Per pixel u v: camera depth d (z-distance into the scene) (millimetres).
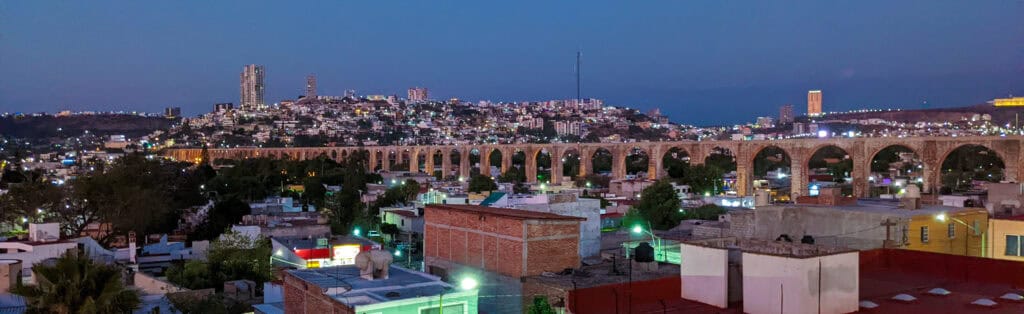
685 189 141250
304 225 85062
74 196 92312
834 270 23281
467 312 29859
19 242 59219
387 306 27828
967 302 24938
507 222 34938
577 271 33938
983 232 39031
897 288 27203
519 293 33469
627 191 139000
